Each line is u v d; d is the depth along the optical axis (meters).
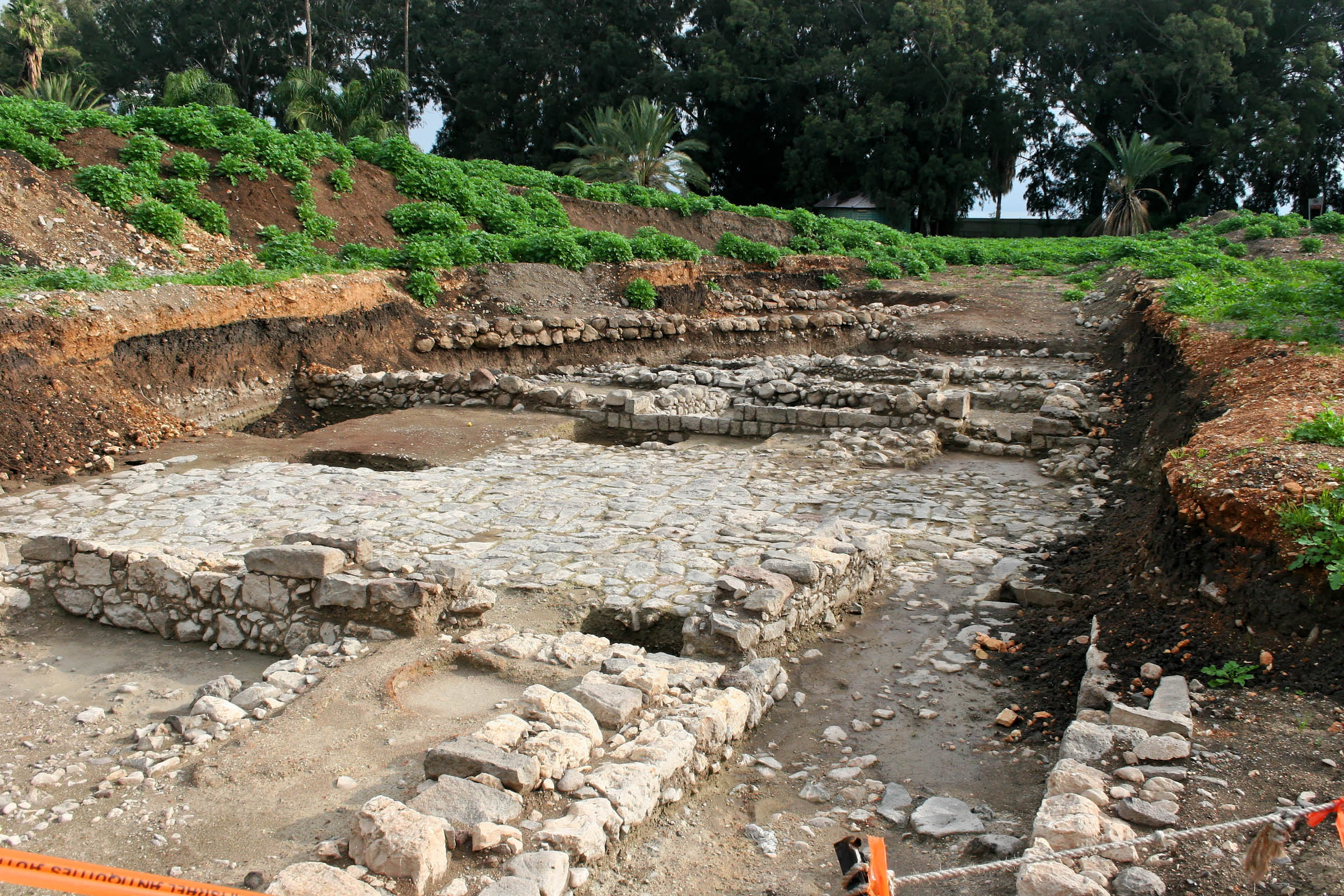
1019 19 43.84
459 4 52.88
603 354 20.56
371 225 22.78
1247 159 41.09
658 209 30.94
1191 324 12.72
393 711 5.12
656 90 46.62
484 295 21.02
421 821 3.72
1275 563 5.36
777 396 14.34
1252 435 6.86
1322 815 2.97
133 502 9.73
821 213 46.00
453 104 53.28
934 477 11.05
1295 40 41.97
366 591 6.07
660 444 12.91
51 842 3.98
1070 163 47.50
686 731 4.80
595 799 4.14
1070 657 6.04
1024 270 29.31
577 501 9.76
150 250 17.98
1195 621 5.66
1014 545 8.45
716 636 5.94
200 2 48.16
